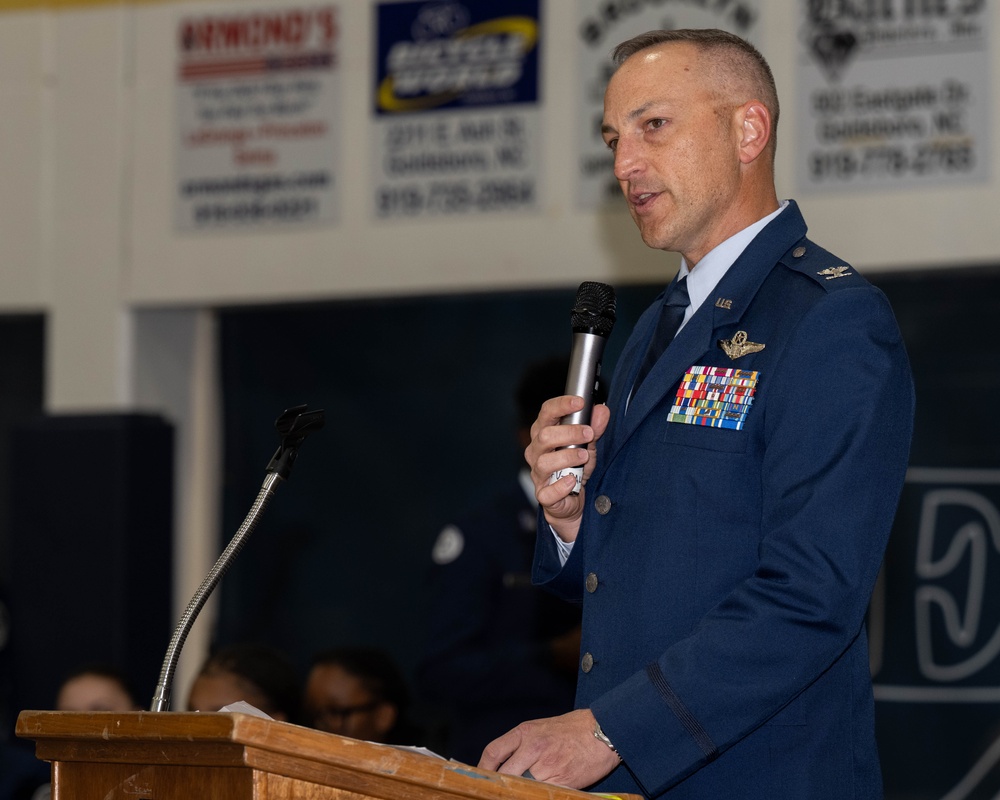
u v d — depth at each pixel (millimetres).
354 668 8992
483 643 9578
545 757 4258
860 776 4523
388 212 13266
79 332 14023
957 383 12172
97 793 3668
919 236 11633
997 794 11656
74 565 13391
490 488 13430
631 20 12602
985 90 11508
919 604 11977
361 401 13883
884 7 11766
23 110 14219
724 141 4887
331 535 13828
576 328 4953
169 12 13914
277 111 13578
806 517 4312
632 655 4578
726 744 4242
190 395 14234
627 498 4730
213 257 13703
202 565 14070
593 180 12719
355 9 13398
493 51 13016
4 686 13695
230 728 3256
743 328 4730
